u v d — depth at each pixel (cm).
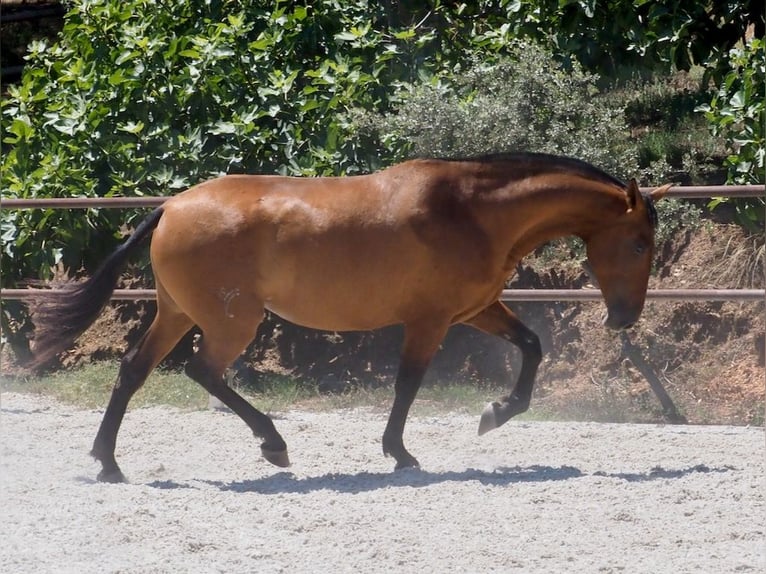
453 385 1088
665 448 803
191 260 699
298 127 1173
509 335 746
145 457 799
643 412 1001
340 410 1009
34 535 568
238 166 1173
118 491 665
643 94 1431
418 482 681
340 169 1136
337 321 714
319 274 700
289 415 966
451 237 695
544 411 998
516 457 782
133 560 526
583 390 1090
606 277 706
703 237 1158
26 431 889
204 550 543
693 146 1278
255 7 1253
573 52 1191
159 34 1221
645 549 539
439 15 1336
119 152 1170
